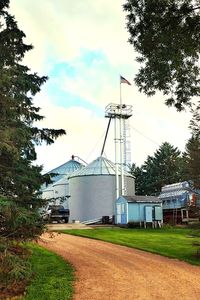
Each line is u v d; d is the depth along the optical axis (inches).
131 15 667.4
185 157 861.2
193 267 631.2
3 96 490.6
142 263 661.3
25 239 520.4
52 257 688.4
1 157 511.2
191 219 1354.6
